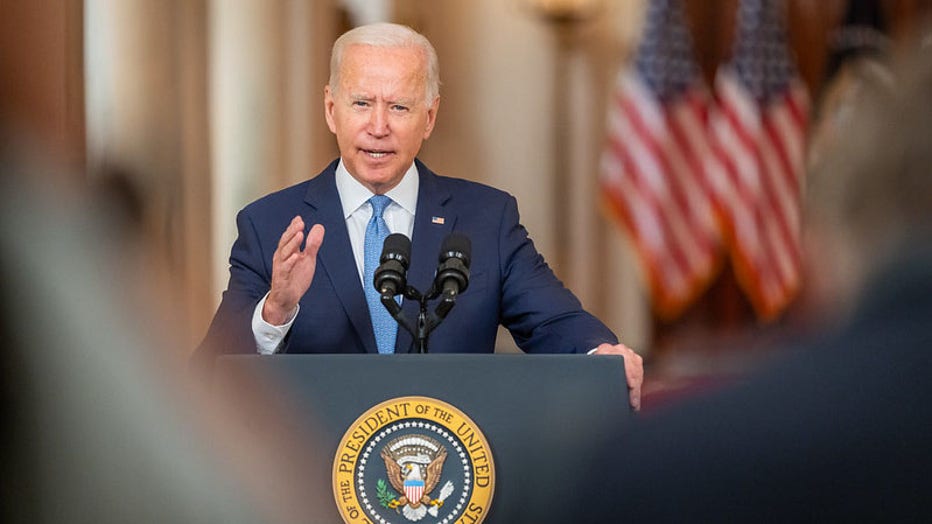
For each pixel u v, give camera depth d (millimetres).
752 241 32906
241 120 29359
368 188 11141
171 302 26641
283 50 29703
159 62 27703
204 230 28531
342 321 10648
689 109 33531
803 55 33531
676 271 33188
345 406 7121
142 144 27250
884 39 32438
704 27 33844
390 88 10867
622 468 4734
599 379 7152
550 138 33688
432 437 7055
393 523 6953
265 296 10461
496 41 33594
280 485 6777
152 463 5223
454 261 8898
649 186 33406
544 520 6984
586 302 33594
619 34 33812
